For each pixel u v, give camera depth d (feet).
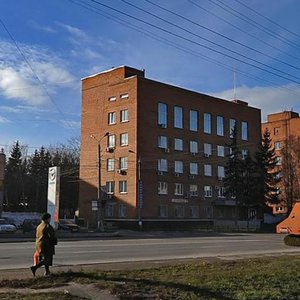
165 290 33.30
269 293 33.50
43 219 41.98
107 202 216.33
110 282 35.76
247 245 94.48
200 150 236.43
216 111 248.11
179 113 229.04
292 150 287.89
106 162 220.84
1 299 29.37
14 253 67.26
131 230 196.65
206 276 40.73
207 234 163.02
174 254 70.18
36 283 35.58
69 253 68.44
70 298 30.07
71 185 309.63
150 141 214.48
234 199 242.58
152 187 211.41
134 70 223.71
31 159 340.80
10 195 326.24
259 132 272.72
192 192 228.43
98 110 229.45
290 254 71.61
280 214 278.26
